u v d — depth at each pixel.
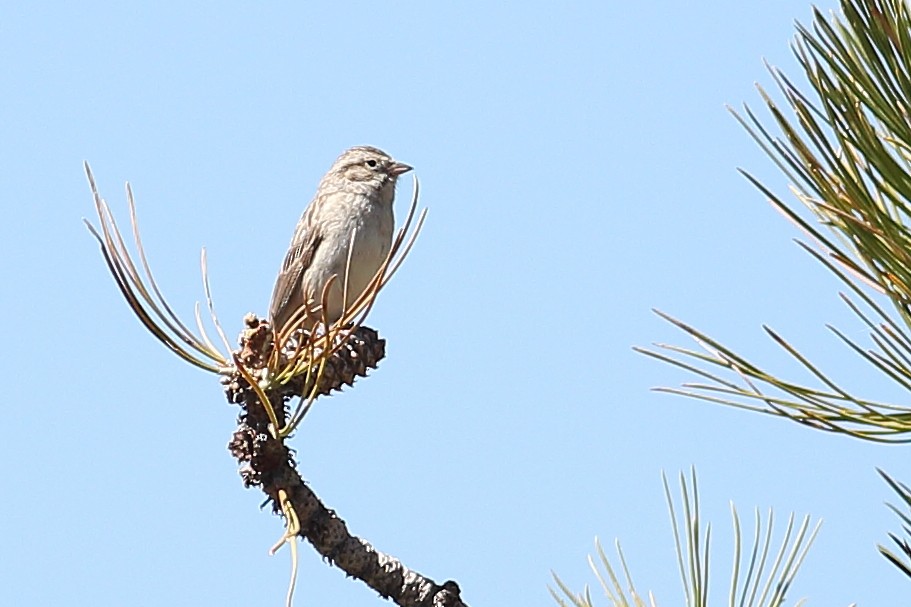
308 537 6.40
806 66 4.32
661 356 4.58
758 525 5.30
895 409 4.51
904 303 4.46
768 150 4.46
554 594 5.32
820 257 4.48
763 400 4.48
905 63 4.17
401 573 6.40
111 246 6.37
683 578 5.28
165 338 6.47
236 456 6.41
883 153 4.35
